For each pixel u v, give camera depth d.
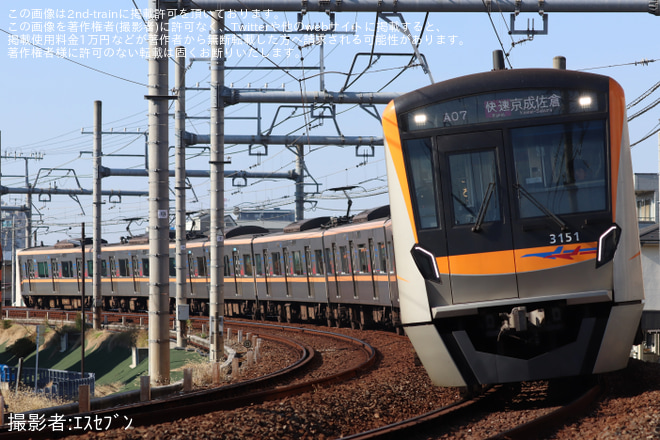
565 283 21.95
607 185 22.19
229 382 36.66
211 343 45.84
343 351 46.38
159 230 37.03
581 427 19.38
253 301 76.94
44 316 100.75
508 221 22.25
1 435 21.09
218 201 45.84
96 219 81.06
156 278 37.06
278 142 59.28
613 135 22.39
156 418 24.12
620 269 21.94
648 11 35.28
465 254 22.36
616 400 22.09
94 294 82.88
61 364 82.25
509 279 22.09
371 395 26.39
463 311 22.11
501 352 22.33
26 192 94.69
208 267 81.19
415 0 34.91
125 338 77.19
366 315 59.00
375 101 50.44
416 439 19.86
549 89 22.62
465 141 22.72
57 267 104.50
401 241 23.06
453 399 25.81
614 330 22.03
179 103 57.84
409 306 22.84
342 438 19.25
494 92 22.75
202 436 20.12
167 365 37.16
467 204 22.55
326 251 61.12
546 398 24.50
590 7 35.09
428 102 23.03
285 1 34.78
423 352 22.95
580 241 22.02
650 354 47.28
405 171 23.03
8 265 155.00
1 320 97.88
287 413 23.05
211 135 46.09
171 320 81.12
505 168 22.42
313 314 66.25
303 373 37.03
